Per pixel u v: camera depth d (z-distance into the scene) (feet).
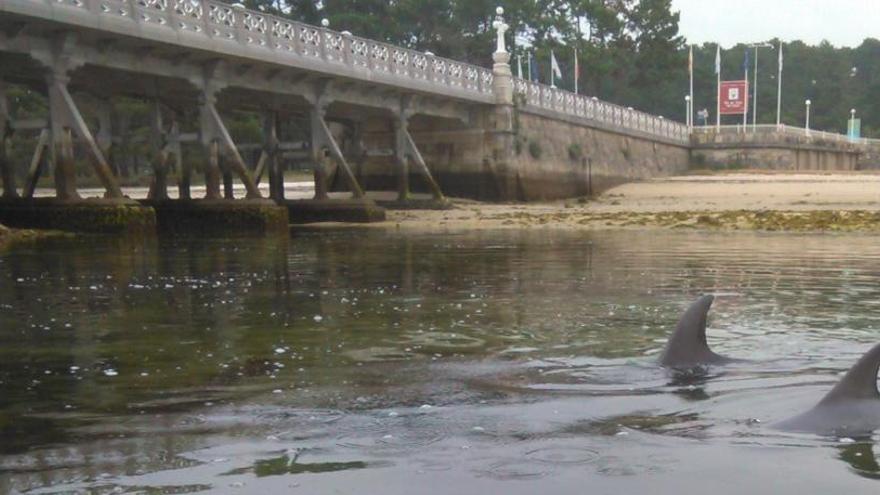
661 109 390.42
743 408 15.58
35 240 62.90
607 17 290.97
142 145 178.40
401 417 14.97
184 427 14.79
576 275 40.47
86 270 43.45
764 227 77.10
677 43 298.15
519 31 278.26
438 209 113.50
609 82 330.95
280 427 14.61
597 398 16.26
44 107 184.75
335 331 24.90
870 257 49.16
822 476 11.91
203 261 48.98
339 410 15.60
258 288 35.94
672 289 34.83
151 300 32.14
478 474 12.01
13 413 15.99
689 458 12.68
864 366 15.05
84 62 70.90
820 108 435.94
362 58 102.12
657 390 16.90
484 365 19.47
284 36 90.22
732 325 25.52
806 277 38.93
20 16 62.59
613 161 161.58
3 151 75.05
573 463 12.47
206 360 20.81
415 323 26.27
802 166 221.87
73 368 20.06
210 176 83.87
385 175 130.62
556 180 140.67
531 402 15.92
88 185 172.55
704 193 137.80
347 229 84.94
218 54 80.94
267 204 78.95
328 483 11.75
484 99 126.00
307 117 116.78
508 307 29.81
